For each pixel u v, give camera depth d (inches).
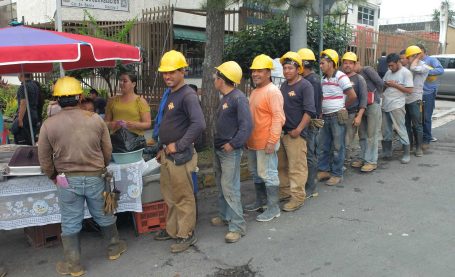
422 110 268.5
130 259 144.7
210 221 175.8
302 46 263.4
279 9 222.7
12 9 585.0
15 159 144.9
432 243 147.6
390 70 248.8
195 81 485.1
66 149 128.9
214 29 245.1
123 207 154.3
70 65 197.8
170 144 142.9
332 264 135.6
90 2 231.3
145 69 332.5
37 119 259.8
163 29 317.4
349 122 223.8
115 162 152.9
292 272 132.0
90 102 172.1
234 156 151.9
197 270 135.7
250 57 308.8
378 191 204.7
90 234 165.8
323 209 183.0
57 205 146.9
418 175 228.8
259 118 161.9
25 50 123.8
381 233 157.1
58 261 144.9
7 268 140.6
